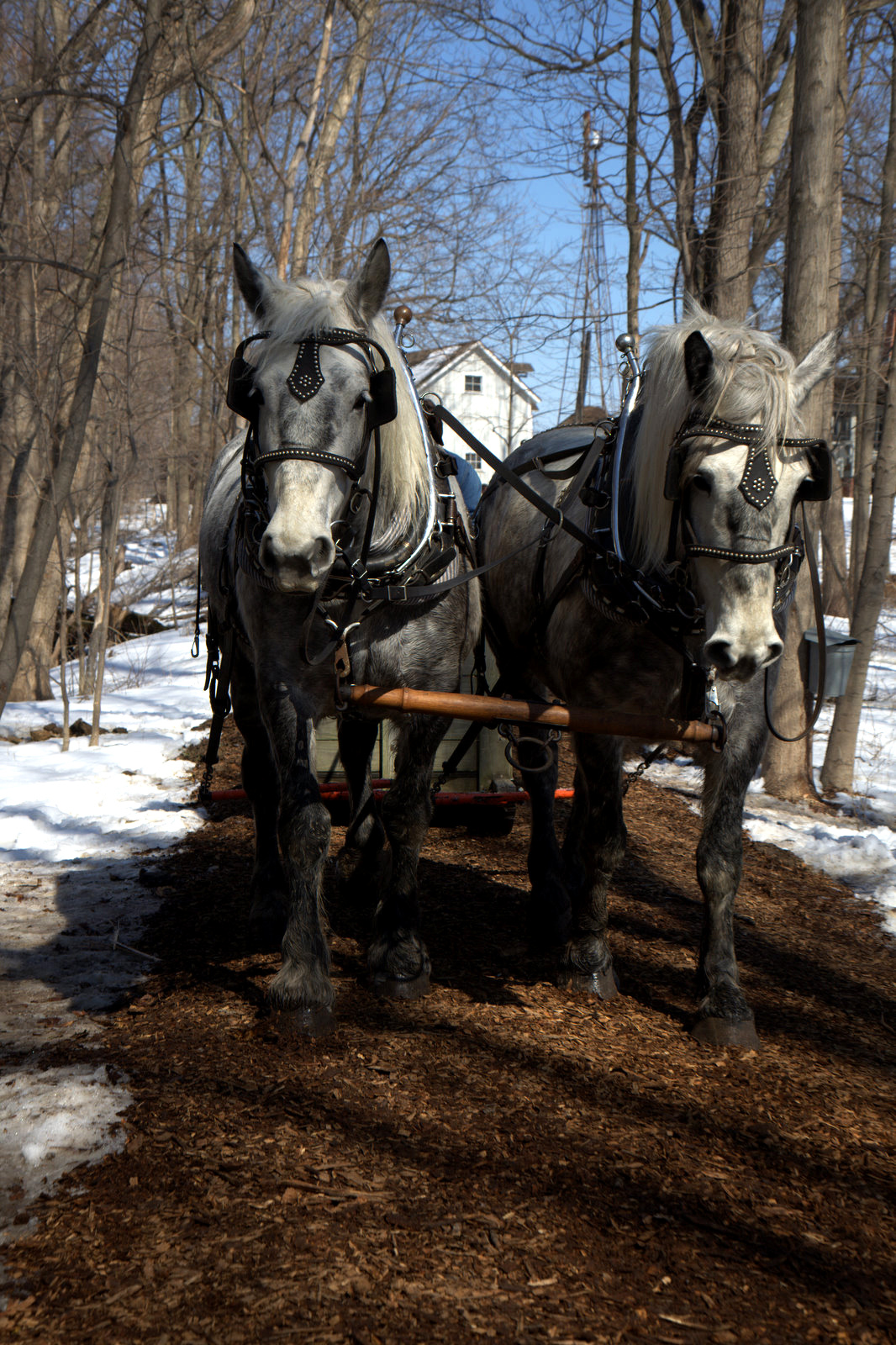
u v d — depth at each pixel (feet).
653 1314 7.08
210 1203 8.01
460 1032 11.19
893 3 29.60
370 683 11.65
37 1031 11.13
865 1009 12.89
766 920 16.35
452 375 106.01
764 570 9.11
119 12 30.40
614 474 11.39
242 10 34.50
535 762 14.75
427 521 11.47
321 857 11.12
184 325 50.21
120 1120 9.20
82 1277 7.18
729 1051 11.19
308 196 41.24
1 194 30.32
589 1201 8.27
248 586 11.35
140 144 35.45
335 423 9.66
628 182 37.73
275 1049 10.56
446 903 15.62
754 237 34.50
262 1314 6.88
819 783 27.35
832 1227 8.17
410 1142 8.99
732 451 9.19
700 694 10.82
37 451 35.86
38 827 20.72
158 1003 11.81
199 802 22.39
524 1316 6.98
